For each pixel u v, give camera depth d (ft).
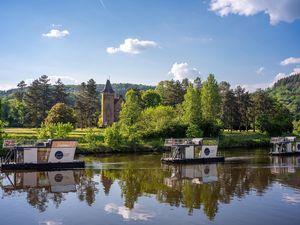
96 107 600.39
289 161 265.54
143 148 341.62
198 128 378.53
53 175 197.47
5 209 128.16
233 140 406.00
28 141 251.19
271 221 113.80
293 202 136.46
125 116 402.11
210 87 446.60
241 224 111.04
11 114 537.24
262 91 534.78
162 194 150.41
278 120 485.15
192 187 164.55
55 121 417.08
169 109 424.46
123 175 198.18
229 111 495.82
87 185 169.78
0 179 184.85
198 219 115.55
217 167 232.53
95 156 296.10
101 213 122.72
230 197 144.87
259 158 286.25
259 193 151.84
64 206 131.85
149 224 110.63
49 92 558.97
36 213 123.13
